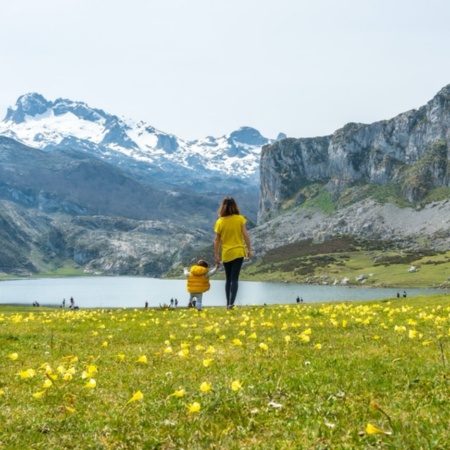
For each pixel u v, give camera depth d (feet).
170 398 10.82
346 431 8.46
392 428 8.34
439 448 7.59
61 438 8.79
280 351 16.24
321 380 11.92
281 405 9.89
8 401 11.18
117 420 9.50
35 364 15.53
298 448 7.84
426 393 10.50
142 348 18.29
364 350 16.03
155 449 8.28
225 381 12.03
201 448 8.09
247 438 8.45
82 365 15.29
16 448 8.36
